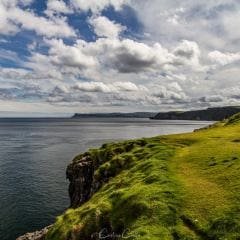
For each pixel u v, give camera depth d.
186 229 28.53
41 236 60.88
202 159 48.97
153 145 69.88
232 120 105.81
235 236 25.62
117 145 83.38
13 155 179.00
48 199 97.69
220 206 30.50
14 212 86.06
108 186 51.44
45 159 165.88
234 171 39.12
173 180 40.12
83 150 199.12
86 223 37.12
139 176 46.88
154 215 31.55
